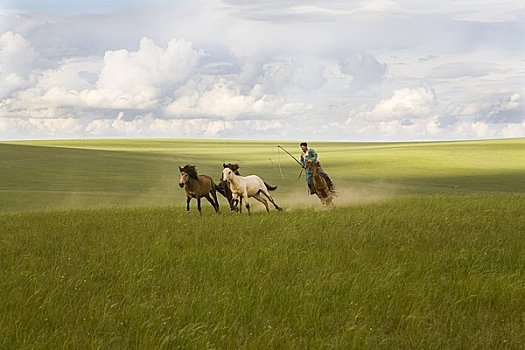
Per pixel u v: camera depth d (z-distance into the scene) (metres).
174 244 14.94
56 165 61.06
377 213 19.91
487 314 9.05
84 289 10.42
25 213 24.06
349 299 9.63
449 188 46.44
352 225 17.17
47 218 21.12
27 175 51.16
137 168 61.16
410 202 24.17
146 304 9.19
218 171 57.88
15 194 37.66
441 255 12.64
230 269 11.76
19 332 8.05
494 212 19.98
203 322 8.46
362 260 12.36
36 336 8.02
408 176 56.50
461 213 19.86
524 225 17.20
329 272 11.23
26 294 9.83
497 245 13.98
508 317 8.99
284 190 43.03
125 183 47.78
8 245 14.89
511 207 21.50
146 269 11.54
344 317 8.88
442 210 20.91
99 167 60.94
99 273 11.53
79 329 8.35
